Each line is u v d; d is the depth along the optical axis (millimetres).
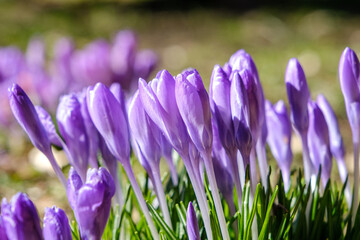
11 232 535
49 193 924
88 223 539
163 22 2355
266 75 1574
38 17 2352
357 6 2404
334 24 2164
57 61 1124
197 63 1803
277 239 599
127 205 656
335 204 635
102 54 1075
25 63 1147
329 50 1820
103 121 570
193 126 556
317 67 1635
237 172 586
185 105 551
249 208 599
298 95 611
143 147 582
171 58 1874
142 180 734
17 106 578
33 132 585
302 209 619
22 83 1072
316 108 635
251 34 2121
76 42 2057
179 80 548
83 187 535
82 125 602
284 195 619
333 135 663
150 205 601
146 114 575
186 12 2482
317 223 624
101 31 2221
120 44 1093
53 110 1091
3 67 1116
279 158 656
